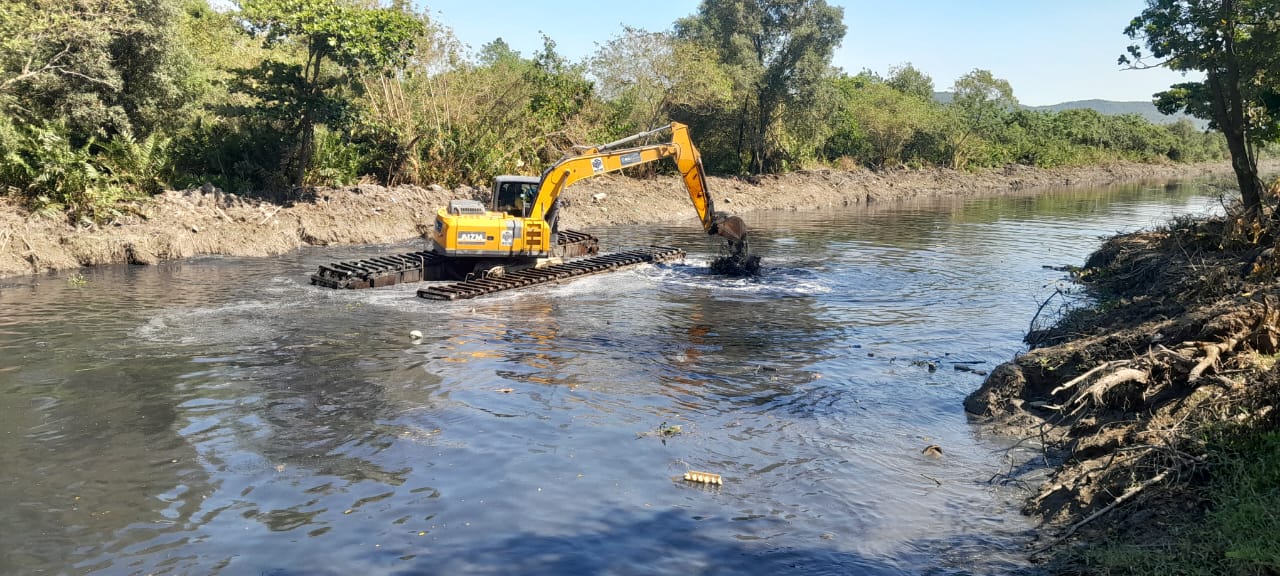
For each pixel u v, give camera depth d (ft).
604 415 31.86
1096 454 26.16
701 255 76.18
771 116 150.82
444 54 101.55
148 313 47.55
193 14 107.04
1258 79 55.88
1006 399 32.35
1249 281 38.37
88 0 70.08
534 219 61.00
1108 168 252.42
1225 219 54.24
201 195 74.90
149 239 66.18
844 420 31.60
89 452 27.45
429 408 32.24
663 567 20.75
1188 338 30.96
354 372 36.81
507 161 105.29
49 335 42.24
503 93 107.65
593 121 126.00
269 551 21.27
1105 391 28.89
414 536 22.20
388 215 84.33
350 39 77.25
